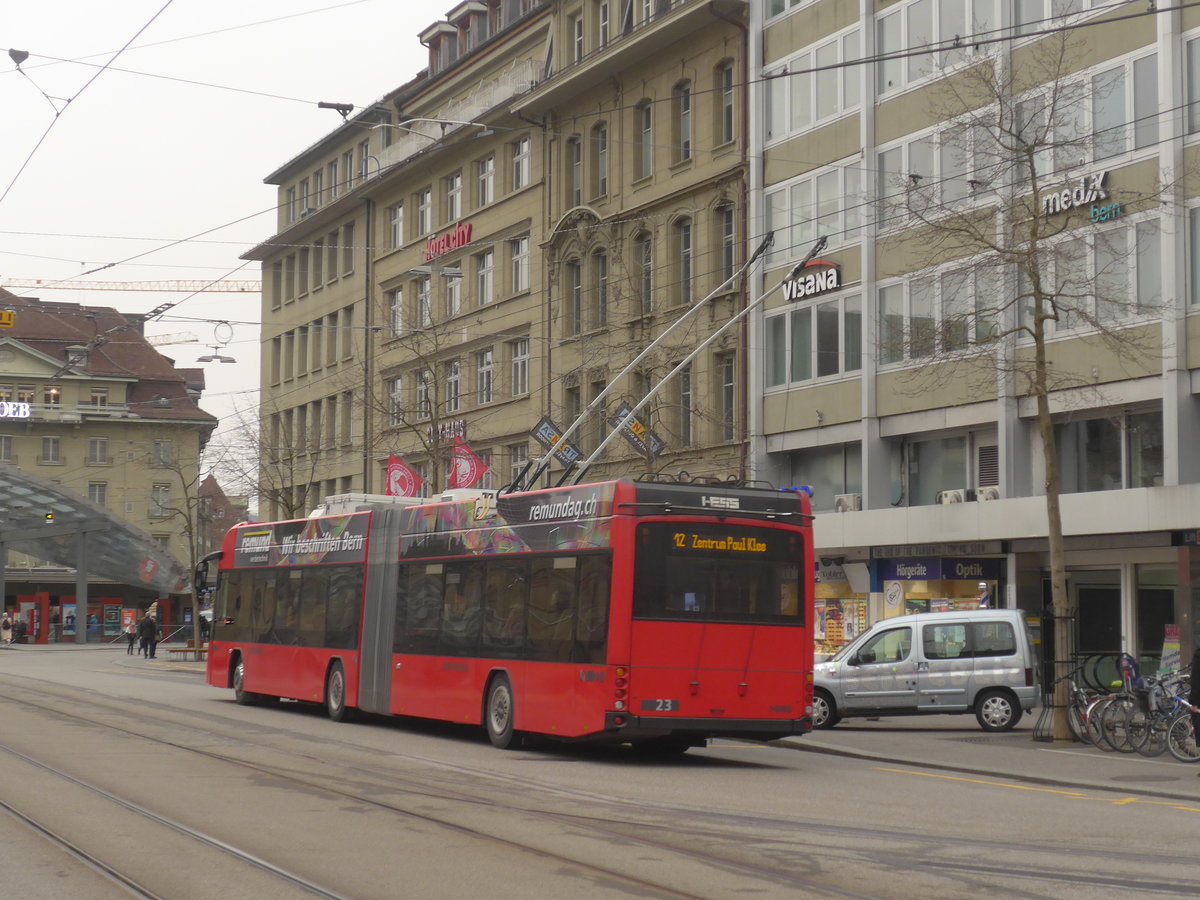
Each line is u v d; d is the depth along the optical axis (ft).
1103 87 95.14
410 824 41.88
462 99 182.91
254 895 31.45
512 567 69.36
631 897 31.50
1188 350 90.22
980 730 85.40
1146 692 67.67
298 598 92.63
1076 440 99.66
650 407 115.65
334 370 214.48
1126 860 37.29
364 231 205.36
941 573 107.24
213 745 66.39
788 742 75.61
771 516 64.64
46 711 87.10
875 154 113.70
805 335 120.67
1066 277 84.53
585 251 150.71
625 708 61.05
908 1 110.93
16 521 253.65
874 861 36.60
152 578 264.72
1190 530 89.81
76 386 317.42
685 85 138.31
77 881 32.96
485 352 173.47
